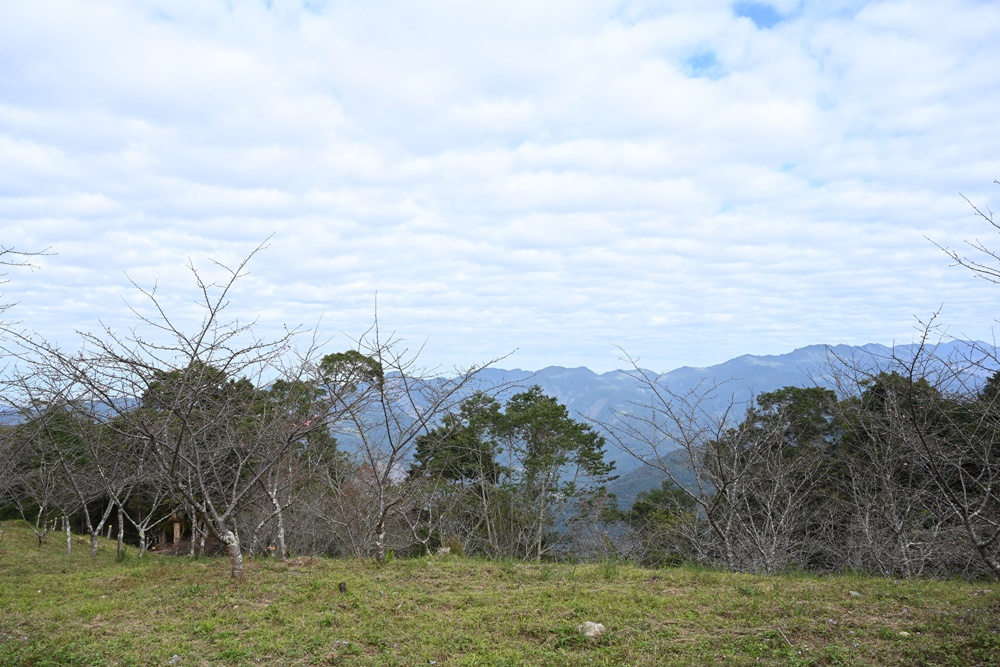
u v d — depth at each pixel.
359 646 6.59
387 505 10.80
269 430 10.37
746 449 13.29
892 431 10.79
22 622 7.75
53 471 16.28
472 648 6.54
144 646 6.67
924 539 12.02
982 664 5.52
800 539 15.20
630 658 6.07
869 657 5.80
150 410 9.25
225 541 9.28
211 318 8.54
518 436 28.41
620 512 26.33
